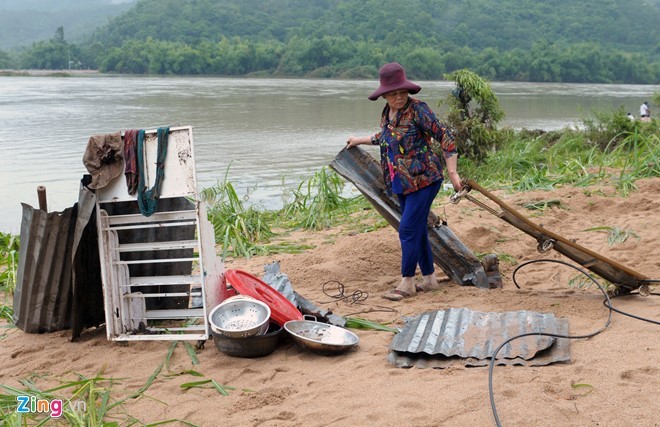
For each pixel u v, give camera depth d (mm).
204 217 5242
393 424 3912
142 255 5586
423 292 6328
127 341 5383
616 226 8086
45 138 23734
